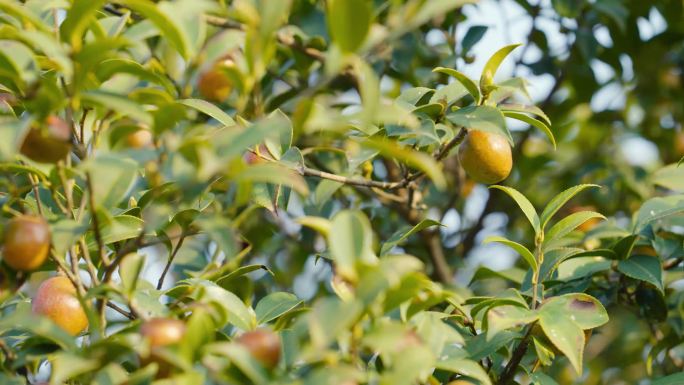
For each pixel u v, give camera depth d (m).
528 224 2.73
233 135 1.50
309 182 2.22
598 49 2.66
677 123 3.01
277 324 1.62
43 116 1.51
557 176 2.86
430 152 1.86
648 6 2.65
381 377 1.49
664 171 1.94
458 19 2.42
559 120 2.80
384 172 2.40
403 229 1.80
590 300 1.66
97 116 1.59
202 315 1.47
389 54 2.24
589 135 3.11
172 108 1.50
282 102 2.17
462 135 1.76
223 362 1.49
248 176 1.47
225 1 1.97
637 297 1.90
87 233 1.69
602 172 2.73
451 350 1.63
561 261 1.79
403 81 2.45
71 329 1.61
